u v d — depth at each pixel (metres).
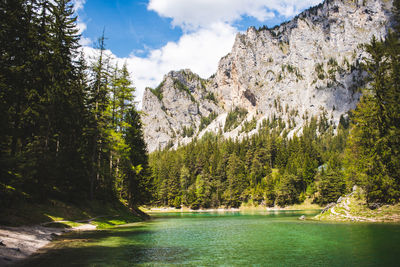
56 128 30.41
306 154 115.19
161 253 15.62
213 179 116.88
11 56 24.56
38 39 27.53
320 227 28.75
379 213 32.66
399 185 29.50
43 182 26.16
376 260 13.26
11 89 23.53
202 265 12.65
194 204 108.81
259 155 130.12
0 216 20.00
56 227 23.31
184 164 133.00
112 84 37.75
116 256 14.31
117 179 39.03
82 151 33.69
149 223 40.25
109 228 28.89
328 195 90.75
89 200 34.59
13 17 23.81
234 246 18.27
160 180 117.56
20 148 25.89
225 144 157.12
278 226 32.12
